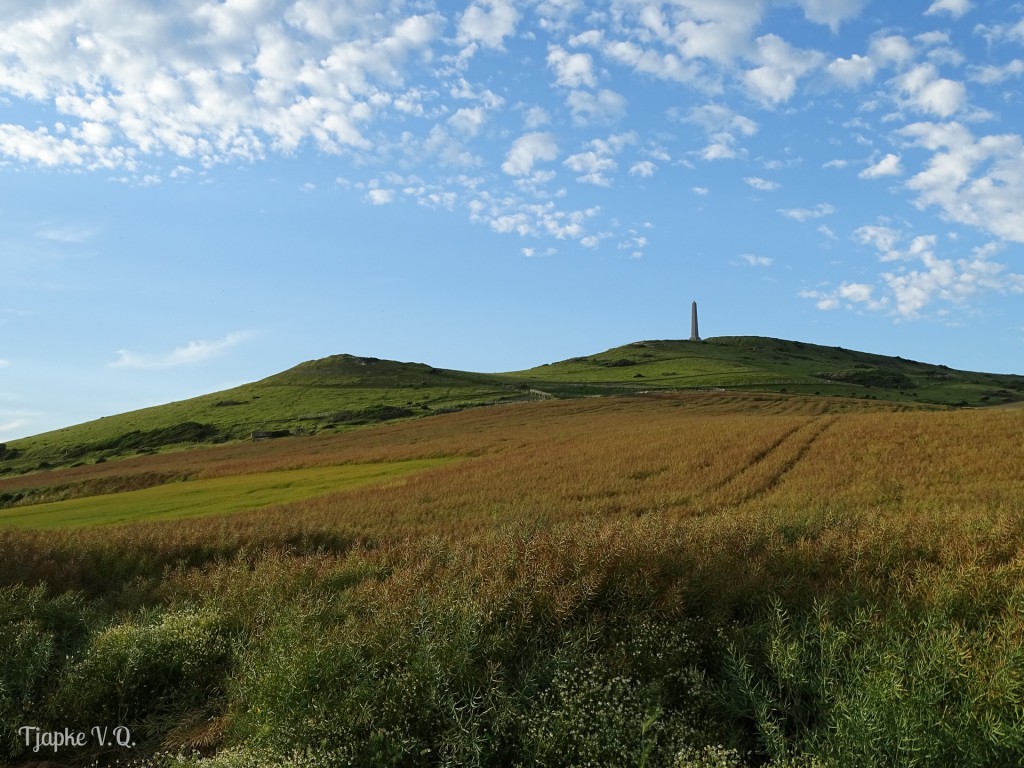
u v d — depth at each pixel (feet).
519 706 23.13
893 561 35.12
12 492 205.98
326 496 117.80
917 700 19.02
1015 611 25.23
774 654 23.68
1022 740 17.70
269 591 41.47
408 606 29.89
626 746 20.86
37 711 29.66
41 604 42.47
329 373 546.67
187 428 394.11
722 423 183.73
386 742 22.54
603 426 236.22
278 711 24.23
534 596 29.30
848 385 493.77
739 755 20.80
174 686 32.22
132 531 75.66
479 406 378.12
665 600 28.89
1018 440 114.52
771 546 37.29
